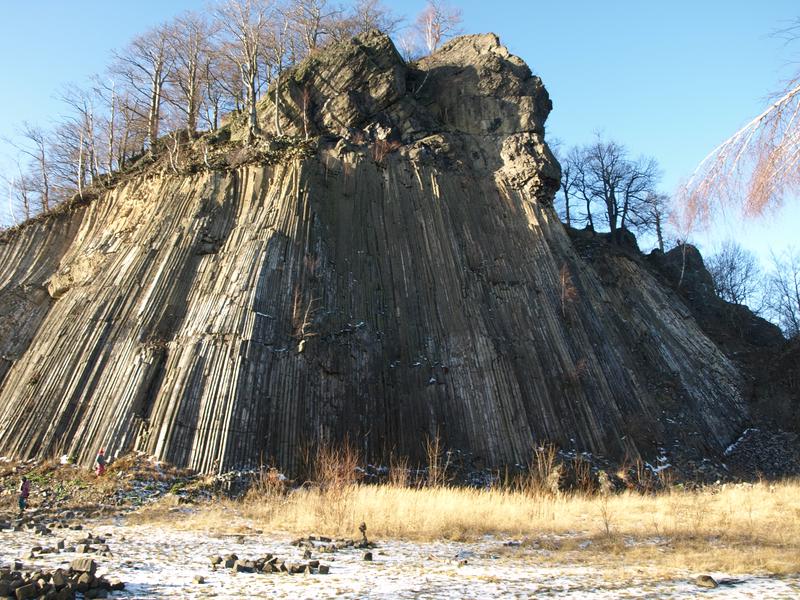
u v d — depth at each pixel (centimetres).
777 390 3766
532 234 3488
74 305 2852
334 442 2531
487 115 3888
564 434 2861
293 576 952
